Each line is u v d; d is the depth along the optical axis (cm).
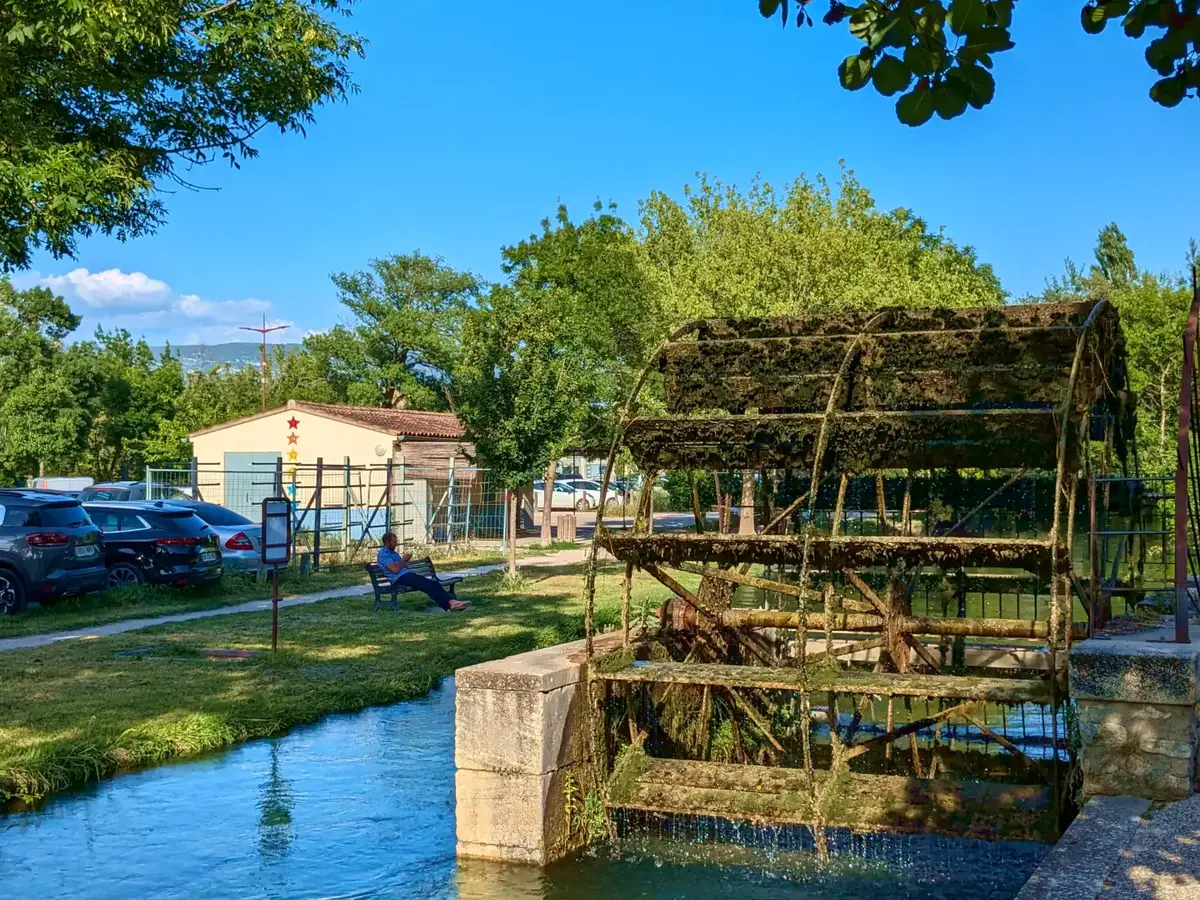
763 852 827
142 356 6384
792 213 3072
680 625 1070
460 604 1869
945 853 830
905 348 1052
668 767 879
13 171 863
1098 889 524
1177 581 738
